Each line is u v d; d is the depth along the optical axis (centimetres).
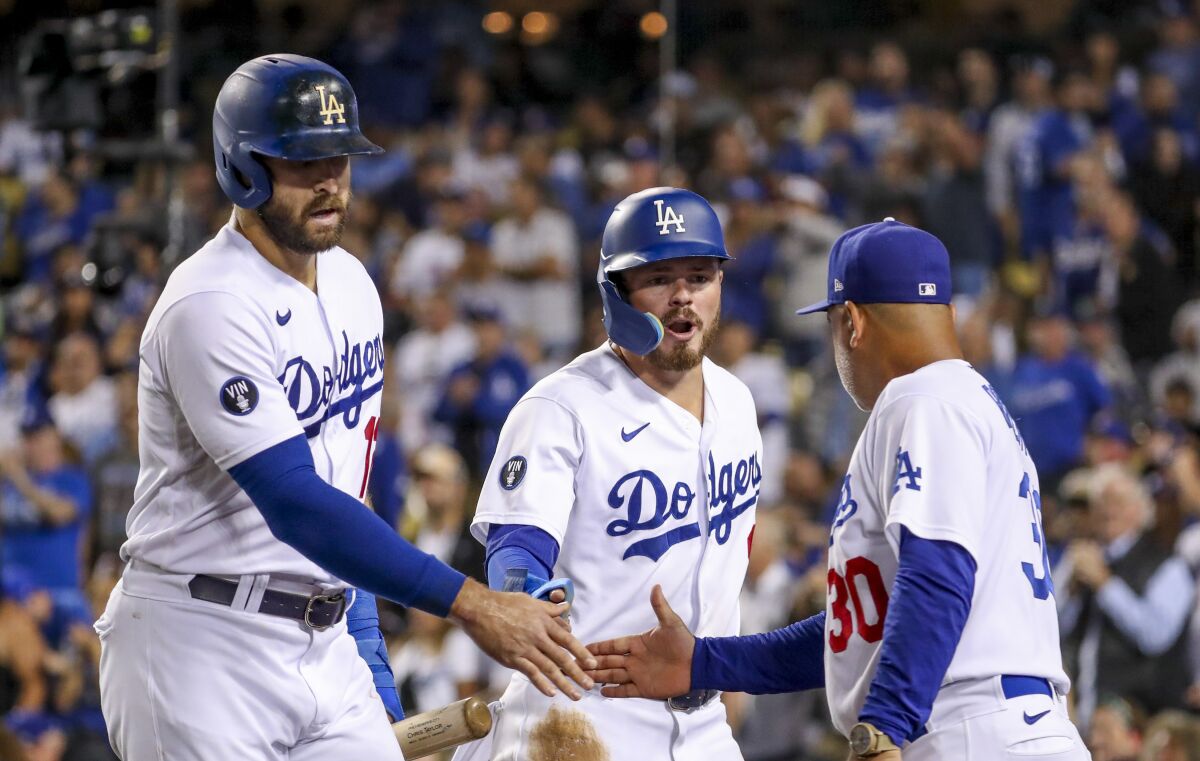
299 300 1173
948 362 1156
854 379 1198
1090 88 4159
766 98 4131
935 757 1099
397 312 3928
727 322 3350
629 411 1332
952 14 4641
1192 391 3406
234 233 1168
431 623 2561
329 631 1197
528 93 4716
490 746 1366
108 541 2956
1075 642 2509
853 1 4528
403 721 1263
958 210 3781
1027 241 3866
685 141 3838
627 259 1299
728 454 1370
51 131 2648
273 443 1111
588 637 1326
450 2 5003
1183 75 4316
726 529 1368
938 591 1051
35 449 3117
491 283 3869
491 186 4400
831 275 1212
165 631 1151
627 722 1320
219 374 1114
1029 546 1132
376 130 4797
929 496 1077
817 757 2483
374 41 5012
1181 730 2275
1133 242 3781
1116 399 3475
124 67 2598
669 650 1288
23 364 3950
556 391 1331
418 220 4388
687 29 4275
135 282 3816
